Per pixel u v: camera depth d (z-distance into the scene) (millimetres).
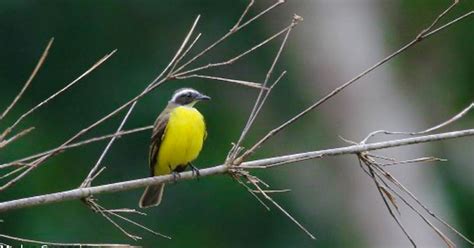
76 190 7020
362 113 18703
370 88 18906
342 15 19391
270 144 19969
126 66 21422
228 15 21547
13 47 21266
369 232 17875
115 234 19031
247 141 20219
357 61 19062
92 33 21500
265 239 19219
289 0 20234
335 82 19016
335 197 18469
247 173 7266
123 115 20562
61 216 18953
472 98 21109
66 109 21062
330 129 18844
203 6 21516
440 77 21016
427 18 20906
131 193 19391
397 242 17516
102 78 21312
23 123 20484
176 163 9805
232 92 21047
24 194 19203
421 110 20344
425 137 7418
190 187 19266
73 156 20156
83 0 21219
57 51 21297
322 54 19234
